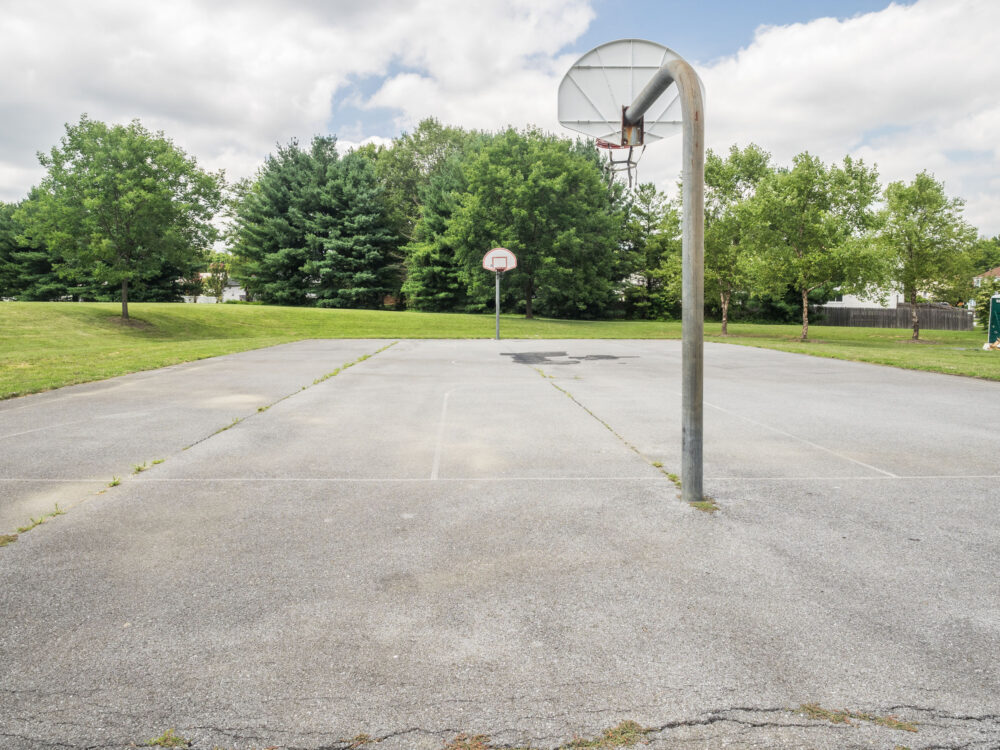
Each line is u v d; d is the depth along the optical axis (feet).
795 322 181.47
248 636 9.73
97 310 101.96
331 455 21.44
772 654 9.22
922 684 8.49
